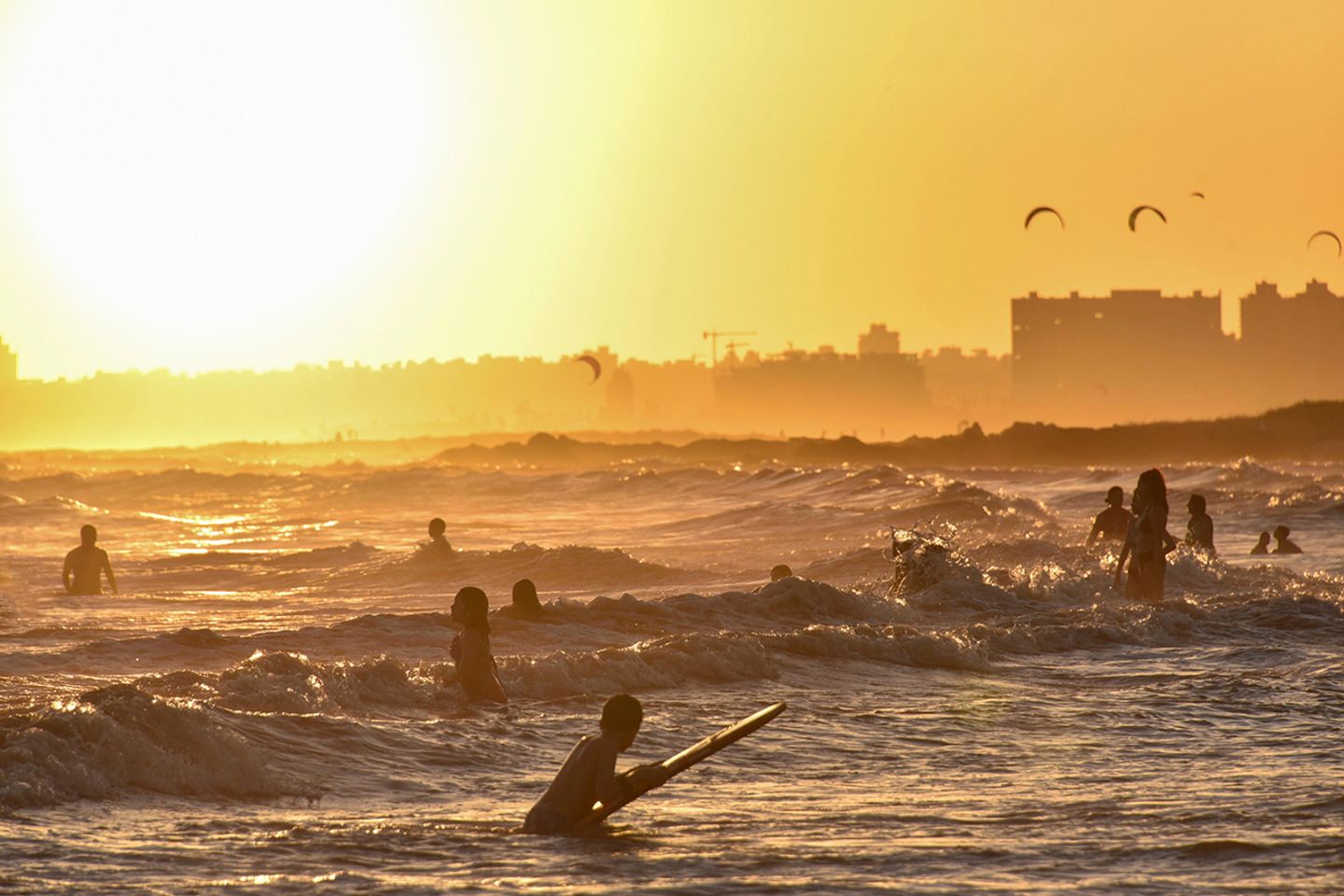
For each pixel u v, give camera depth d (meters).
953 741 45.38
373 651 61.66
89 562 103.50
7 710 41.22
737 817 33.53
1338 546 147.25
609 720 32.25
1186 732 47.41
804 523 168.12
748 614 73.38
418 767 39.44
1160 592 82.19
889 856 28.95
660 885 26.39
